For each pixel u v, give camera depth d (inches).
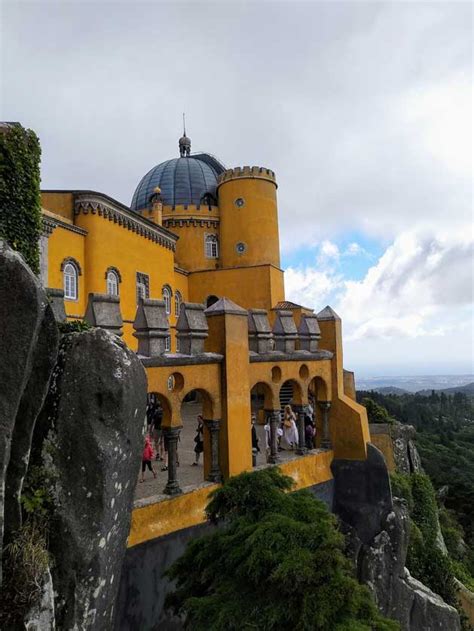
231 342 431.8
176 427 382.3
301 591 208.1
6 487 196.2
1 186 276.8
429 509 919.0
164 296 1268.5
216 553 253.9
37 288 193.9
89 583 212.5
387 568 535.2
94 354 230.1
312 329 575.8
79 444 219.1
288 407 660.1
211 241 1610.5
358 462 570.3
